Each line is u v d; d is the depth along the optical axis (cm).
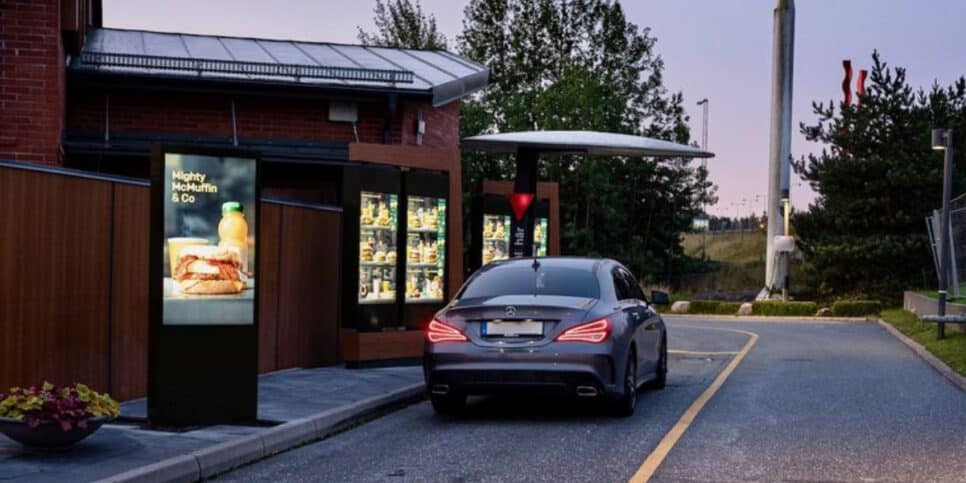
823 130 4456
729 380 1608
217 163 1063
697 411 1255
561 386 1134
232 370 1060
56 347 1071
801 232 4406
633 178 5869
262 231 1472
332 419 1134
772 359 2000
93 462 845
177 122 2075
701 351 2195
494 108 5956
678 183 6044
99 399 903
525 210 2095
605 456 956
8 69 1656
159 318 1042
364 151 1636
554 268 1276
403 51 2700
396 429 1128
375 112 2153
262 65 2080
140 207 1208
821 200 4441
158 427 1030
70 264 1091
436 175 1705
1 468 820
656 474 870
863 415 1219
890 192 4200
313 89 2086
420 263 1697
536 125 5753
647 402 1345
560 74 6450
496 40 6719
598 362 1134
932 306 2772
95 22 2658
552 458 948
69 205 1090
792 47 4000
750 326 3228
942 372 1694
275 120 2114
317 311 1652
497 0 6725
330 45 2719
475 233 2128
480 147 2139
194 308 1051
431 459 948
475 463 927
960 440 1042
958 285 2931
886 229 4225
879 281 4206
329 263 1691
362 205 1602
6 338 999
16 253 1011
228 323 1059
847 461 928
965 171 4328
